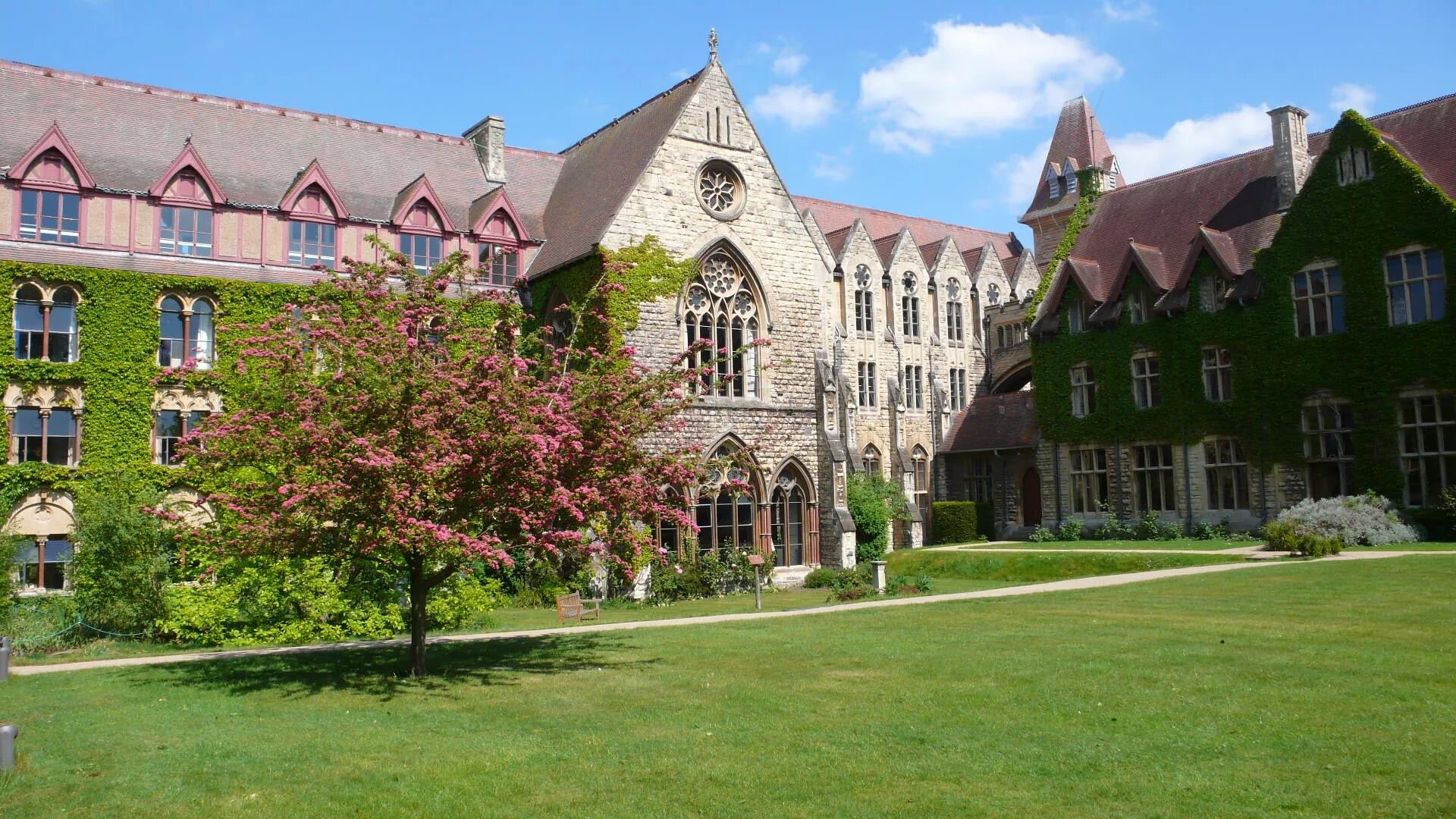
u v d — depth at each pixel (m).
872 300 66.31
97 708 17.62
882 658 19.38
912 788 11.60
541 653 22.66
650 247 43.31
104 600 29.11
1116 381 53.72
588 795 11.80
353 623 28.72
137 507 30.44
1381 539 40.00
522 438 18.41
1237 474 49.16
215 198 41.06
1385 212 44.28
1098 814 10.58
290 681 20.22
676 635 24.69
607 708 16.34
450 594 30.41
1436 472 42.84
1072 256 59.00
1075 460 55.94
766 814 10.95
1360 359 44.69
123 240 39.44
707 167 45.91
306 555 19.81
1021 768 12.12
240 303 40.34
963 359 71.12
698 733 14.34
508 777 12.59
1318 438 46.25
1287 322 47.19
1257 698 14.82
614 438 20.42
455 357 22.06
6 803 12.05
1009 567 43.50
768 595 39.94
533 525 19.62
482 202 47.72
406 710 16.94
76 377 37.53
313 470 18.41
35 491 36.75
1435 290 42.97
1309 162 50.97
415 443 18.47
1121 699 15.19
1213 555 38.47
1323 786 11.11
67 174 38.72
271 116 46.81
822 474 47.44
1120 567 39.91
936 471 67.31
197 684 20.09
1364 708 14.04
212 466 20.34
